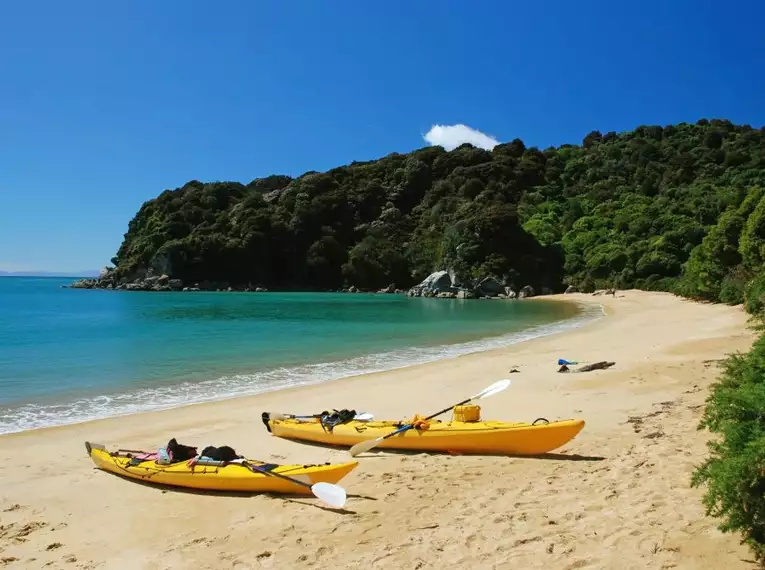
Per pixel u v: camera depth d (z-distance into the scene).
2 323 33.12
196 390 14.42
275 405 12.67
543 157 118.12
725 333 22.58
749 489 4.48
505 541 5.36
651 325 28.78
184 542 5.86
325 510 6.57
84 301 61.28
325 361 19.14
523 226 91.31
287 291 98.25
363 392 13.97
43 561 5.51
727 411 5.29
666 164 109.06
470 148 118.88
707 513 4.86
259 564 5.28
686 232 72.06
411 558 5.18
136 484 7.71
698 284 44.69
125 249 111.06
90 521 6.48
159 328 30.17
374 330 29.52
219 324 32.78
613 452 8.15
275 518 6.40
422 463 8.28
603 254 77.69
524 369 16.42
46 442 9.78
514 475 7.46
